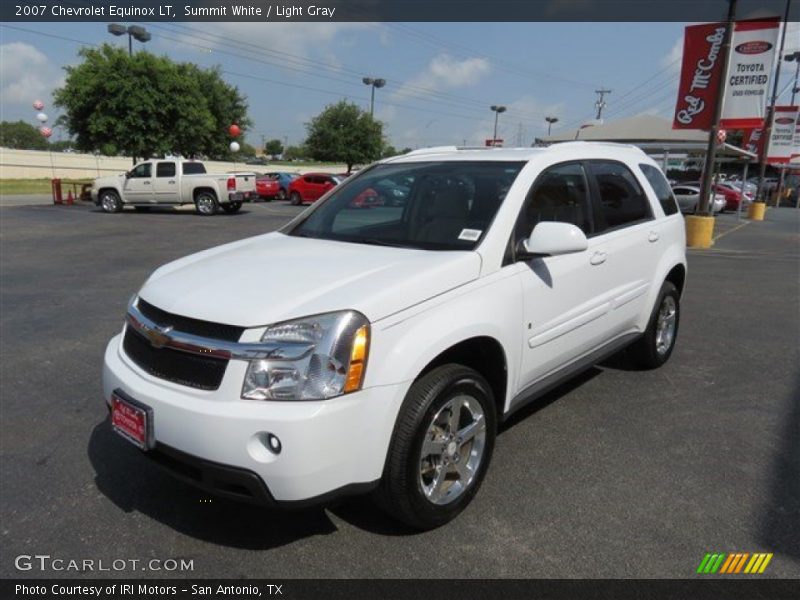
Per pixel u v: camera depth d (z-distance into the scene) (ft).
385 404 8.14
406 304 8.56
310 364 7.72
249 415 7.55
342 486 7.97
